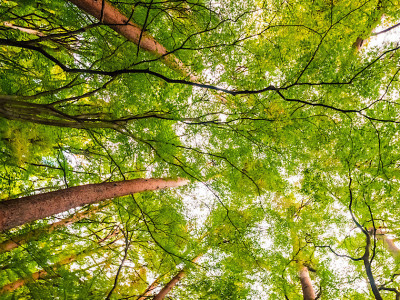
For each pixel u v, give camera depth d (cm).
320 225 870
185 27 584
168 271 768
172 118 571
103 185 564
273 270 820
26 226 488
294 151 696
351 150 637
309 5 551
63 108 541
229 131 673
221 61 579
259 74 598
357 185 700
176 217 794
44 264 455
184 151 725
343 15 536
